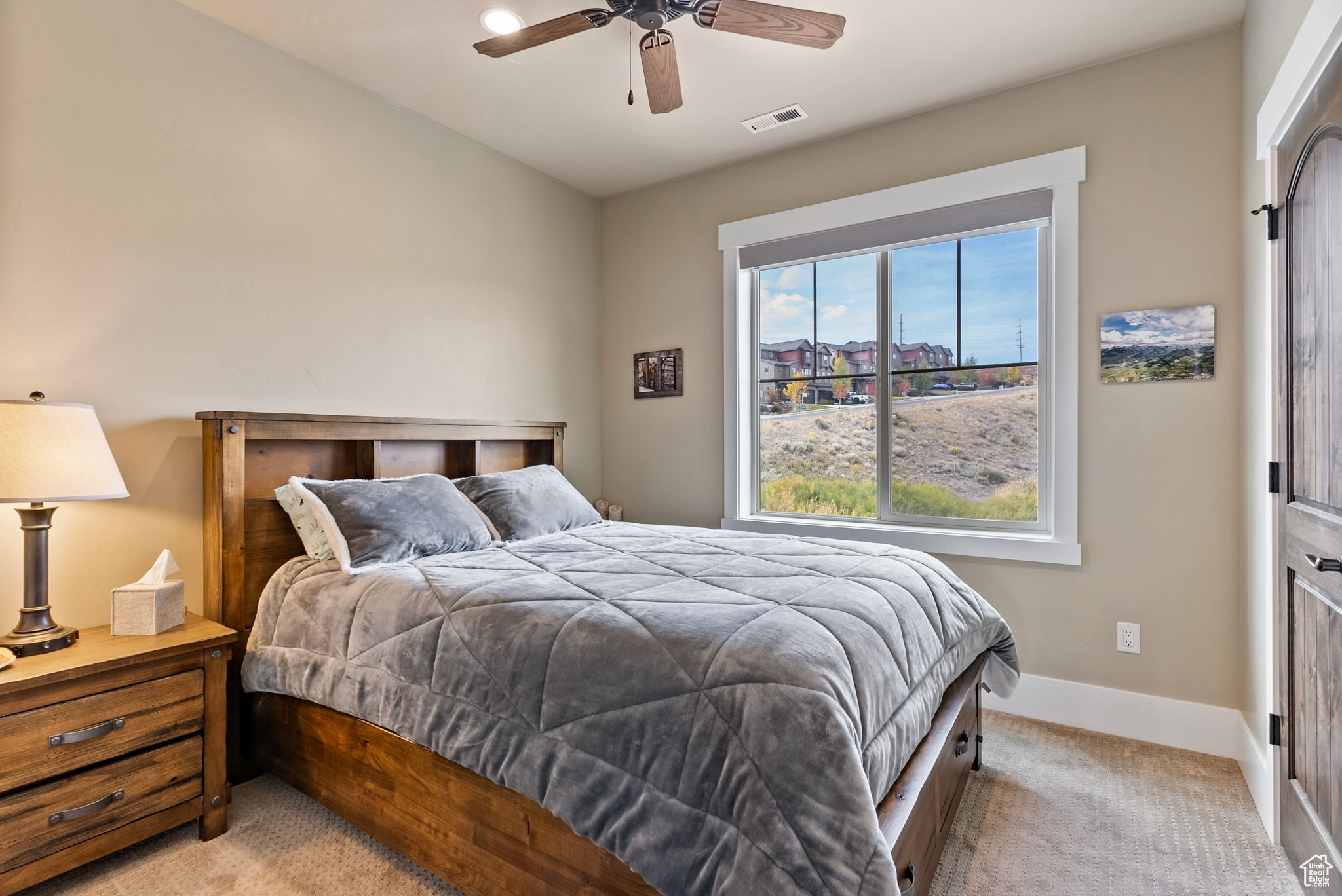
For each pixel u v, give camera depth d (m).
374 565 2.05
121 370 2.04
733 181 3.45
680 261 3.63
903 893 1.23
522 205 3.45
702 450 3.55
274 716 2.04
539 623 1.50
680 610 1.47
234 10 2.21
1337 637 1.43
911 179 2.93
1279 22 1.79
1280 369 1.79
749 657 1.24
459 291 3.11
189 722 1.80
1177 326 2.37
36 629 1.71
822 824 1.05
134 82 2.07
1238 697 2.29
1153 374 2.41
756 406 3.47
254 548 2.26
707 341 3.53
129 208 2.06
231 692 2.15
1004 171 2.69
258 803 2.04
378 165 2.77
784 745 1.11
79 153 1.96
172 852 1.77
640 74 2.60
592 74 2.60
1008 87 2.69
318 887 1.63
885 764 1.27
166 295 2.14
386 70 2.58
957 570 2.80
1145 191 2.44
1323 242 1.48
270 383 2.41
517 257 3.42
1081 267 2.55
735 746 1.15
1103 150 2.51
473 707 1.49
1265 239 1.93
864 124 3.01
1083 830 1.87
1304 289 1.62
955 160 2.83
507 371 3.36
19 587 1.86
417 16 2.24
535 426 3.37
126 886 1.63
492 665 1.49
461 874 1.54
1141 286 2.44
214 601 2.16
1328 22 1.36
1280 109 1.71
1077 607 2.57
